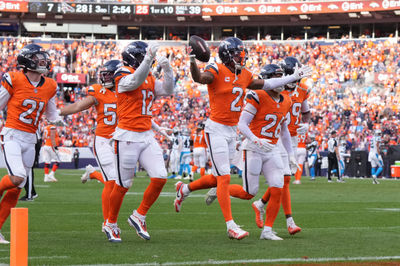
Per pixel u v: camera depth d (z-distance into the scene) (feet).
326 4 180.86
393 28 188.34
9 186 30.17
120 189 31.07
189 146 103.91
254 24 197.98
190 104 165.17
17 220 17.37
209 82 31.76
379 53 175.42
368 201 59.31
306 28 196.95
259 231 36.32
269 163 32.96
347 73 173.58
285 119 34.24
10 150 30.22
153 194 31.45
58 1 191.42
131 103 30.83
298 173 90.17
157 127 36.55
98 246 29.25
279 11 185.57
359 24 191.72
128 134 30.96
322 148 135.13
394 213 47.39
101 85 35.91
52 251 27.43
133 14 192.24
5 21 200.95
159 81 31.86
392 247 29.53
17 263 17.33
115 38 205.16
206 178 36.32
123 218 42.60
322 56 181.37
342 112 153.79
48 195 61.98
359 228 37.68
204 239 32.22
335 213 47.34
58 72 182.19
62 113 34.55
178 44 198.29
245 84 32.32
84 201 55.57
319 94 166.30
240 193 34.99
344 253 27.55
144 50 30.91
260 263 24.49
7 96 30.32
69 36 204.54
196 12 190.60
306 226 38.96
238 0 195.62
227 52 31.68
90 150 142.92
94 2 192.24
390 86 163.63
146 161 31.35
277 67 33.53
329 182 97.40
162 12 191.42
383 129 140.15
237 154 34.53
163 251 27.71
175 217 43.50
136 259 25.21
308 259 25.63
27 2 191.11
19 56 30.12
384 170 120.37
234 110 32.35
